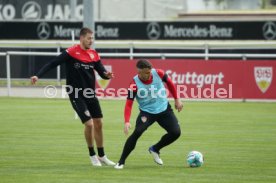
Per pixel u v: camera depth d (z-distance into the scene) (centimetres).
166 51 10150
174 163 3922
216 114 6700
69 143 4734
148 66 3578
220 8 14725
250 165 3847
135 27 11900
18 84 9125
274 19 12025
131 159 4072
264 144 4734
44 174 3512
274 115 6644
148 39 11875
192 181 3319
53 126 5709
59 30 11888
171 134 3700
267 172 3606
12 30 12200
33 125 5756
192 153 3784
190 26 11738
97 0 12862
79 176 3450
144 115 3662
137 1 12962
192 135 5212
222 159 4069
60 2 12825
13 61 9106
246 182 3309
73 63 3747
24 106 7344
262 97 7919
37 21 12038
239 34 11544
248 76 7931
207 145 4681
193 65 8006
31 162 3928
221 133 5331
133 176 3456
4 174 3509
